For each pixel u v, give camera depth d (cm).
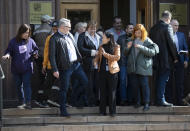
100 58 924
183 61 1045
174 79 1088
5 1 1031
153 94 1096
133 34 975
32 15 1079
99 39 995
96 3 1224
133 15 1305
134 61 957
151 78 1098
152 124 938
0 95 901
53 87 975
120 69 998
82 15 1221
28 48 934
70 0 1210
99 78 934
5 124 915
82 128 913
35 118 921
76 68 925
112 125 925
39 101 990
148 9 1118
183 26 1141
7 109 941
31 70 939
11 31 1034
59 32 905
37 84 1044
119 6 1398
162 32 976
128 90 1001
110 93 927
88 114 960
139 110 973
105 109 941
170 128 943
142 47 939
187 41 1109
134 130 931
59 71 903
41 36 993
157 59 984
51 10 1091
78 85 969
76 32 1019
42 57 988
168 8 1128
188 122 967
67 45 899
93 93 999
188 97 1036
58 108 956
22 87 952
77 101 971
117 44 925
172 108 987
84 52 965
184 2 1138
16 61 925
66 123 926
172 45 970
